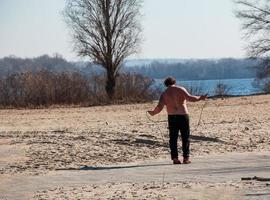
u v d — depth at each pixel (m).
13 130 65.12
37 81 128.12
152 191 25.50
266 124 63.12
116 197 24.36
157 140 49.56
